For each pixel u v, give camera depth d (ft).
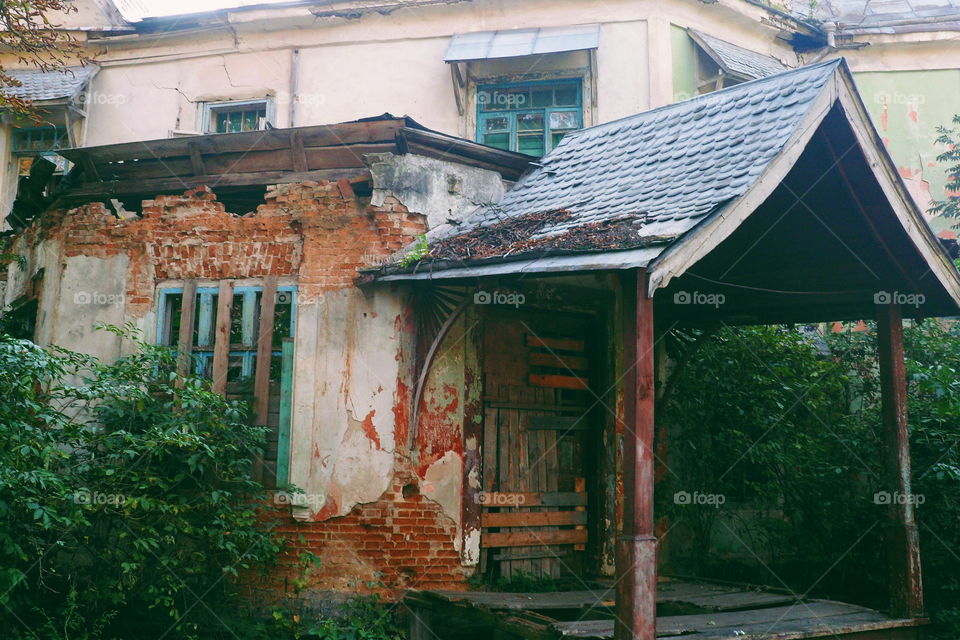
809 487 30.09
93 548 22.36
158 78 42.75
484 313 25.99
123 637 22.18
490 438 25.58
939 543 27.37
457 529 24.23
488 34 39.27
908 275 23.54
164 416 22.99
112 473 21.18
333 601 23.32
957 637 24.72
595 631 18.29
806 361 32.30
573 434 27.61
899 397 23.50
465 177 26.53
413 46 40.34
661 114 25.96
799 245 24.52
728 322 28.17
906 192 21.77
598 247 18.54
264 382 24.97
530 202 25.23
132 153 27.30
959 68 42.34
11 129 42.88
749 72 37.91
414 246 24.73
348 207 25.14
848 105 20.66
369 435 24.00
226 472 23.08
